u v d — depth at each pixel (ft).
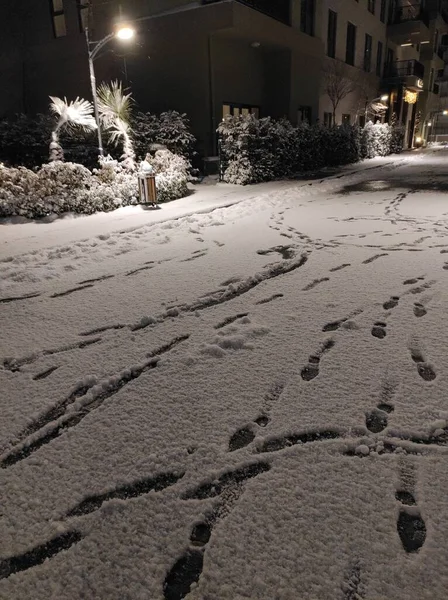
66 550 4.93
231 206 28.66
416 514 5.28
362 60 83.51
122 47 52.44
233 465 6.11
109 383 8.21
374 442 6.53
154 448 6.50
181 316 11.30
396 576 4.52
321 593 4.37
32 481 5.93
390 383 8.05
